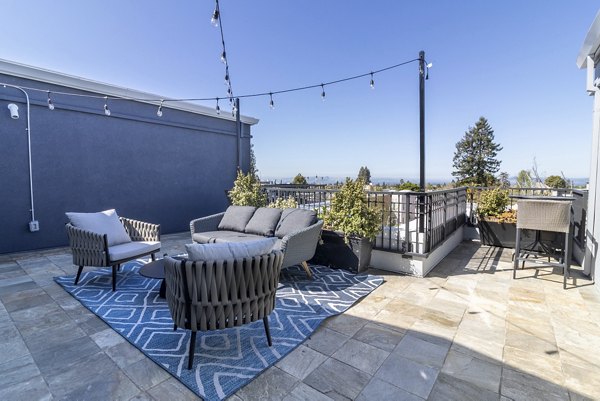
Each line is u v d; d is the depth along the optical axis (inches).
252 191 229.1
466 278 144.2
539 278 143.4
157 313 107.2
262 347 85.3
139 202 244.8
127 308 111.3
